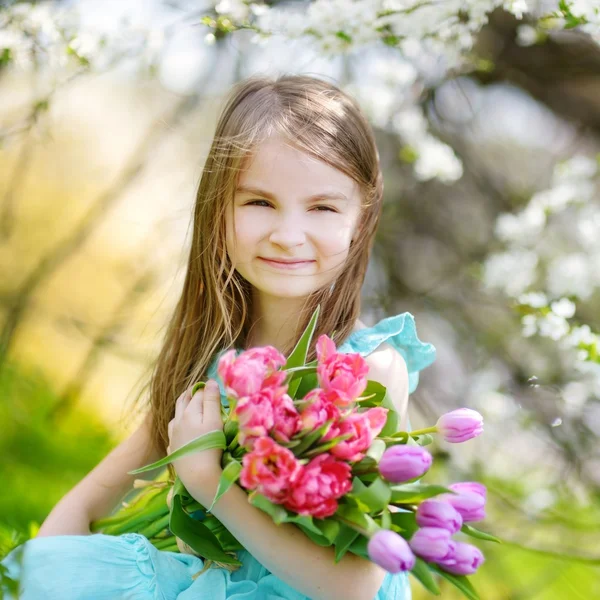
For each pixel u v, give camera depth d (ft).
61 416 10.05
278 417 3.40
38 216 12.23
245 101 4.90
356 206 4.84
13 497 8.37
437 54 7.22
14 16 6.31
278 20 5.85
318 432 3.40
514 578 8.07
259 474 3.27
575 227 8.27
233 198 4.66
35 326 11.26
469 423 3.77
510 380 8.93
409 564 3.14
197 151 9.35
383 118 7.86
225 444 3.87
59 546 4.08
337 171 4.64
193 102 8.47
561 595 8.30
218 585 4.20
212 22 5.91
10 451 9.18
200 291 5.12
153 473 5.54
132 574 4.16
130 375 11.47
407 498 3.46
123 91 10.94
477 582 8.13
